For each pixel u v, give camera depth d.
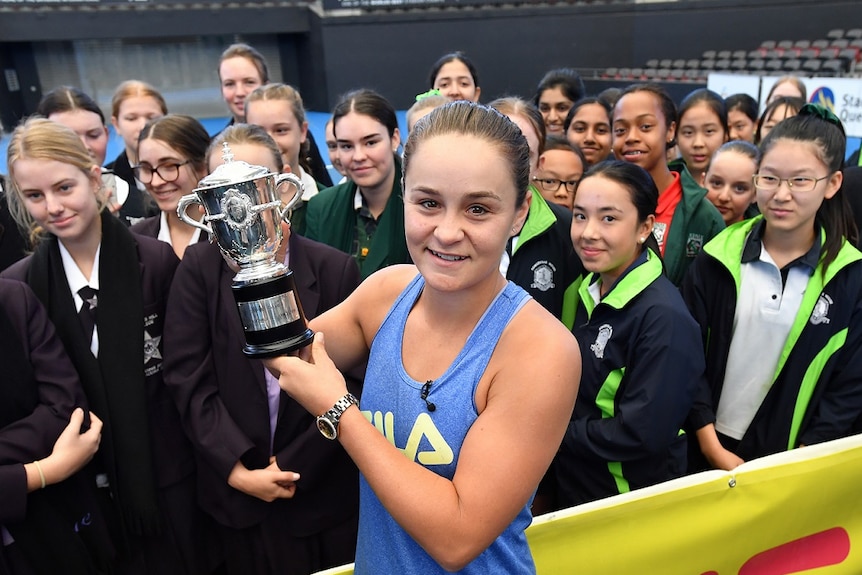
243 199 1.01
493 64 13.75
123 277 1.82
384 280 1.12
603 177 1.93
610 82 13.08
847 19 11.89
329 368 0.94
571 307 2.38
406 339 1.01
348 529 1.91
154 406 1.88
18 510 1.56
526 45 13.72
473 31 13.54
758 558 1.72
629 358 1.86
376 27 13.31
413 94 13.84
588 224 1.96
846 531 1.78
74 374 1.75
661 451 1.84
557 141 2.83
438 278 0.88
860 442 1.74
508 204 0.86
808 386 1.97
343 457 1.83
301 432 1.79
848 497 1.76
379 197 2.59
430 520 0.85
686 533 1.63
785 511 1.70
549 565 1.56
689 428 2.15
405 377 0.97
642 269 1.92
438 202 0.86
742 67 11.86
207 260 1.79
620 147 2.82
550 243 2.35
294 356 0.99
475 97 4.23
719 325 2.10
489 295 0.95
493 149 0.84
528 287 2.33
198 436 1.74
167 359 1.78
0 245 2.61
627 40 13.90
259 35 13.70
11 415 1.64
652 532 1.61
